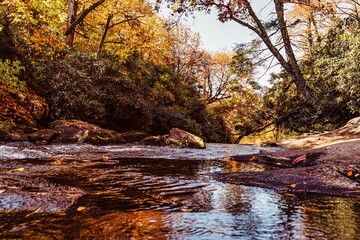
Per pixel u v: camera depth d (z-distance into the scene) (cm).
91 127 954
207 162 555
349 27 1364
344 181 298
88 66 1334
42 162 436
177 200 232
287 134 2045
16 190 225
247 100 2202
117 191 258
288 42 1557
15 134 720
